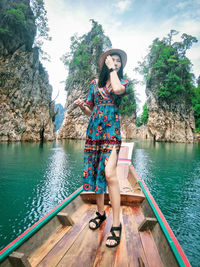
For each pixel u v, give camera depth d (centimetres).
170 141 4397
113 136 158
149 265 122
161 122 4431
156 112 4494
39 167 873
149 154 1551
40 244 141
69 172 782
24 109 2872
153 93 4569
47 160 1062
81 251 137
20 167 872
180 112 4400
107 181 153
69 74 5175
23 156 1209
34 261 125
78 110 4362
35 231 138
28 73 2942
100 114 166
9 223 358
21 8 3086
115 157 155
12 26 2814
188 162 1153
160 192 594
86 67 4503
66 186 595
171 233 130
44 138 3219
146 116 6681
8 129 2650
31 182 636
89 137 173
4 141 2577
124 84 161
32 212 407
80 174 750
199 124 5031
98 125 166
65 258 128
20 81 2820
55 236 156
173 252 108
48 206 440
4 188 570
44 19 3350
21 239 123
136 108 6138
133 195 236
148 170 912
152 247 143
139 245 145
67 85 4934
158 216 164
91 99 183
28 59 2961
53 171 797
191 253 289
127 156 563
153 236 155
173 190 615
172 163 1111
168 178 766
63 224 175
